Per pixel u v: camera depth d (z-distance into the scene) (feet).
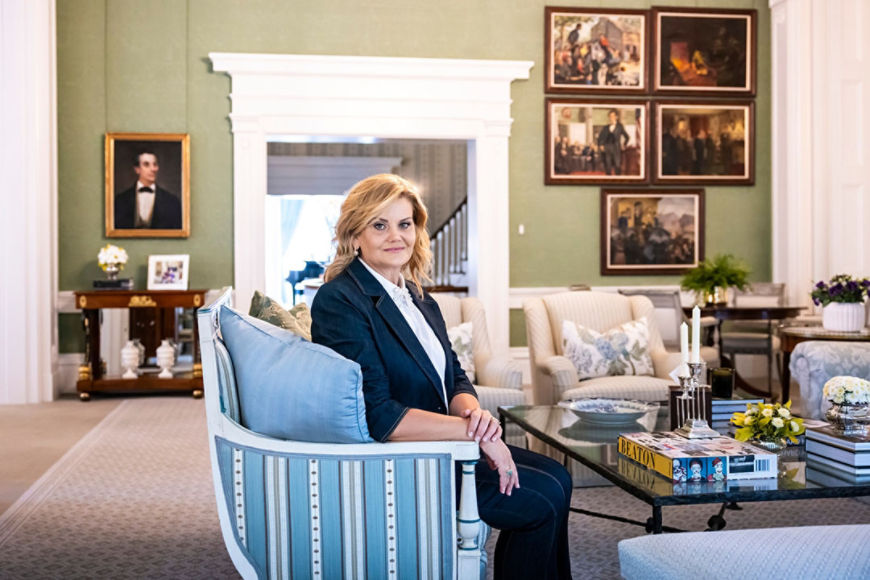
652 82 27.50
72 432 19.33
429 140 27.43
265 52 25.98
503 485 6.95
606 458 9.58
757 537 5.73
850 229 27.22
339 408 6.55
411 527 6.57
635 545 6.06
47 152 24.11
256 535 6.72
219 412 6.81
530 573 7.47
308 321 9.55
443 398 7.60
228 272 25.98
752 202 28.25
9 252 23.43
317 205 46.47
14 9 23.02
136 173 25.46
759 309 23.31
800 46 26.86
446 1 26.73
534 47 27.14
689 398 10.39
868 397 9.36
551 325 18.39
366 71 25.90
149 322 25.43
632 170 27.53
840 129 27.04
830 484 8.37
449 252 41.83
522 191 27.22
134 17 25.50
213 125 25.81
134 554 11.00
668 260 27.78
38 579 10.07
